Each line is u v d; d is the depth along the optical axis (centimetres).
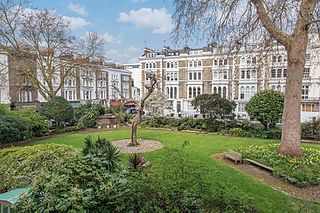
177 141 1455
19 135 1447
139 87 6862
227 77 4384
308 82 3503
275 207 517
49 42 2333
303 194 600
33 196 338
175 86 5022
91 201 333
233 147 1252
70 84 4697
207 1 910
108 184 355
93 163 401
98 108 2492
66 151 671
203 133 1844
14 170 578
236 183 672
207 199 345
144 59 5316
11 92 2572
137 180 363
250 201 375
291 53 879
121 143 1373
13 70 2253
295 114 884
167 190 343
